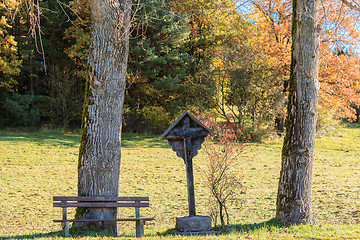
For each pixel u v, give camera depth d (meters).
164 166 21.48
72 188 15.68
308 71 9.09
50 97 35.28
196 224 8.31
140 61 34.53
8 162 20.30
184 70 35.84
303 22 9.03
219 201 9.30
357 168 21.81
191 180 8.80
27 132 31.80
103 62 8.20
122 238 6.90
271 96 33.16
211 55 36.56
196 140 9.03
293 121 9.22
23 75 35.12
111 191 8.24
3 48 29.48
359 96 31.89
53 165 20.42
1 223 10.54
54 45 37.09
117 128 8.41
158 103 38.03
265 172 20.06
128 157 23.91
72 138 30.06
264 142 32.44
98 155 8.16
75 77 36.53
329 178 18.30
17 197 13.82
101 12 8.12
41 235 7.70
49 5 34.31
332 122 39.53
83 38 32.16
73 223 8.12
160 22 32.94
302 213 9.00
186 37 34.91
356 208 11.89
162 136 8.75
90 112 8.22
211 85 34.47
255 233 7.86
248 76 32.72
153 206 13.02
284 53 32.91
